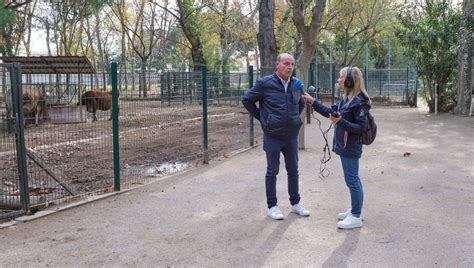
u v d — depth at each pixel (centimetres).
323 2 1063
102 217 582
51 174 688
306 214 576
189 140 1272
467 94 1936
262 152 1069
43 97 723
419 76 2147
